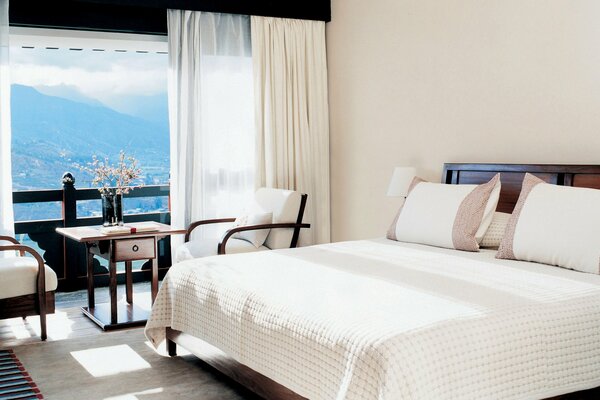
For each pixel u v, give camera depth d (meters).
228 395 3.13
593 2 3.54
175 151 5.24
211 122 5.38
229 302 2.96
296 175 5.70
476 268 3.13
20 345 3.91
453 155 4.54
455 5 4.45
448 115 4.56
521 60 3.99
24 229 5.39
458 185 3.91
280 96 5.58
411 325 2.21
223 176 5.45
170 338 3.67
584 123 3.62
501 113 4.15
